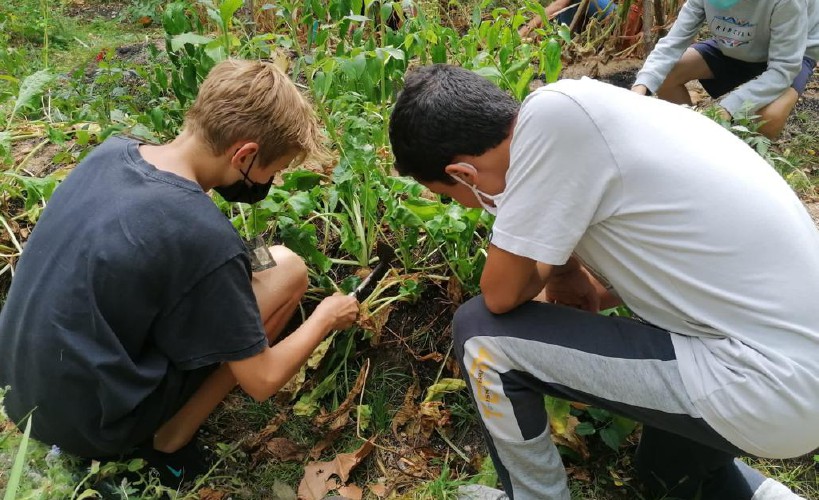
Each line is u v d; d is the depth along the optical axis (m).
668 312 1.50
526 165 1.42
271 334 1.99
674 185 1.41
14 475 1.24
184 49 2.85
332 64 2.44
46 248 1.60
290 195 2.36
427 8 4.25
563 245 1.43
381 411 2.14
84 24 5.39
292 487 1.97
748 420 1.41
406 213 2.16
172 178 1.55
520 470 1.68
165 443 1.88
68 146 3.00
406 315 2.32
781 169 3.24
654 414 1.52
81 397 1.61
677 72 3.48
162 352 1.65
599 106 1.40
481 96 1.51
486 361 1.60
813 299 1.40
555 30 4.05
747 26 3.13
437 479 1.93
